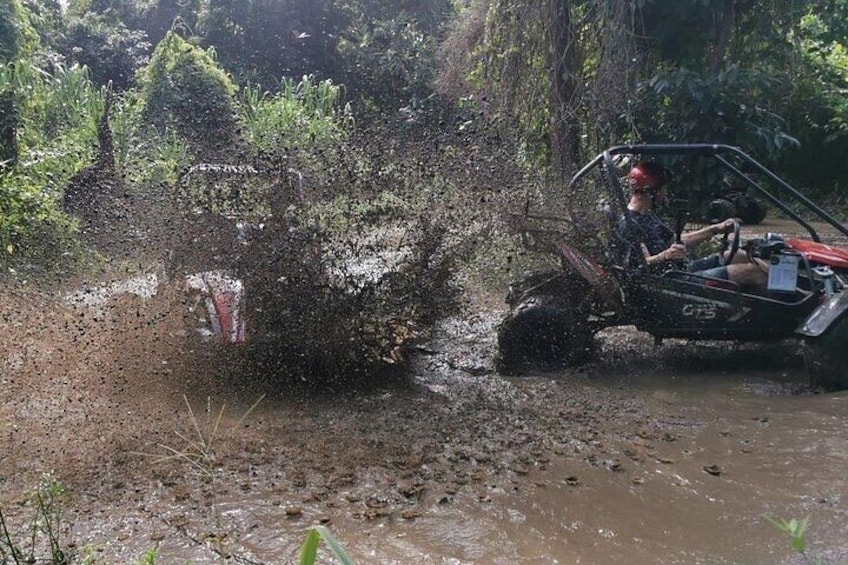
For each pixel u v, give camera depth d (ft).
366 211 17.80
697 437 14.55
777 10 27.71
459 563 10.56
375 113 43.34
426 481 12.92
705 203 25.71
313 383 17.57
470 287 21.67
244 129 37.58
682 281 18.30
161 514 11.87
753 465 13.25
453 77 32.48
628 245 18.53
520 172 21.49
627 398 16.84
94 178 29.50
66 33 68.59
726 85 25.62
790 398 16.49
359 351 17.46
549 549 10.85
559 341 18.66
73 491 12.58
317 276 17.12
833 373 16.63
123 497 12.41
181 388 17.17
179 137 39.24
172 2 79.77
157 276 19.04
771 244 18.08
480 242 18.98
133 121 41.32
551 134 28.17
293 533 11.31
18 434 14.74
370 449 14.23
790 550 10.64
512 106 29.17
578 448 14.17
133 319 18.49
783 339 18.45
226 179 18.70
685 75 25.50
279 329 17.13
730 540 10.98
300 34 69.72
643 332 20.34
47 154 33.32
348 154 19.61
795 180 52.11
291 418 15.79
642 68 27.63
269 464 13.60
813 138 49.96
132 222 21.83
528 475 13.11
